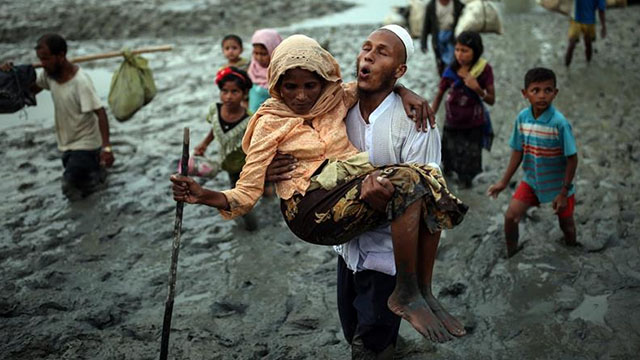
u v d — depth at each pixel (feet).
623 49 36.22
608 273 14.69
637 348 12.13
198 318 13.75
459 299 14.15
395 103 9.35
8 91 18.42
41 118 27.84
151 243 17.29
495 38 40.68
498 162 21.59
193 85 32.40
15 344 12.76
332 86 9.11
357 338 10.19
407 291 8.41
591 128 24.22
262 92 19.77
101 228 18.16
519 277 14.84
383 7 56.08
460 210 8.34
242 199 8.76
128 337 13.08
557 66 33.35
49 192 20.48
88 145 19.94
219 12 51.47
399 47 9.09
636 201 18.12
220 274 15.65
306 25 49.42
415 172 8.29
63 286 15.21
